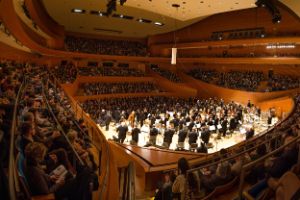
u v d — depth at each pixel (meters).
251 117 19.72
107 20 29.03
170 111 20.69
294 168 3.79
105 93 26.42
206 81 30.70
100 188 4.18
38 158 3.49
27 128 4.26
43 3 22.05
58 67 26.50
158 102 25.53
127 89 28.77
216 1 16.91
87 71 30.06
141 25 31.30
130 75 32.19
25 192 2.68
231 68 30.95
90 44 34.25
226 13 29.97
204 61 31.97
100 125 17.98
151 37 37.75
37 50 21.06
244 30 28.77
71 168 4.43
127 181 5.37
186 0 17.22
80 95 24.38
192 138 13.37
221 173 6.12
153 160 8.77
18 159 3.35
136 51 36.16
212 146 14.15
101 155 6.29
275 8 16.53
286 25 25.44
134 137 13.80
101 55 32.22
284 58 24.98
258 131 17.75
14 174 2.49
